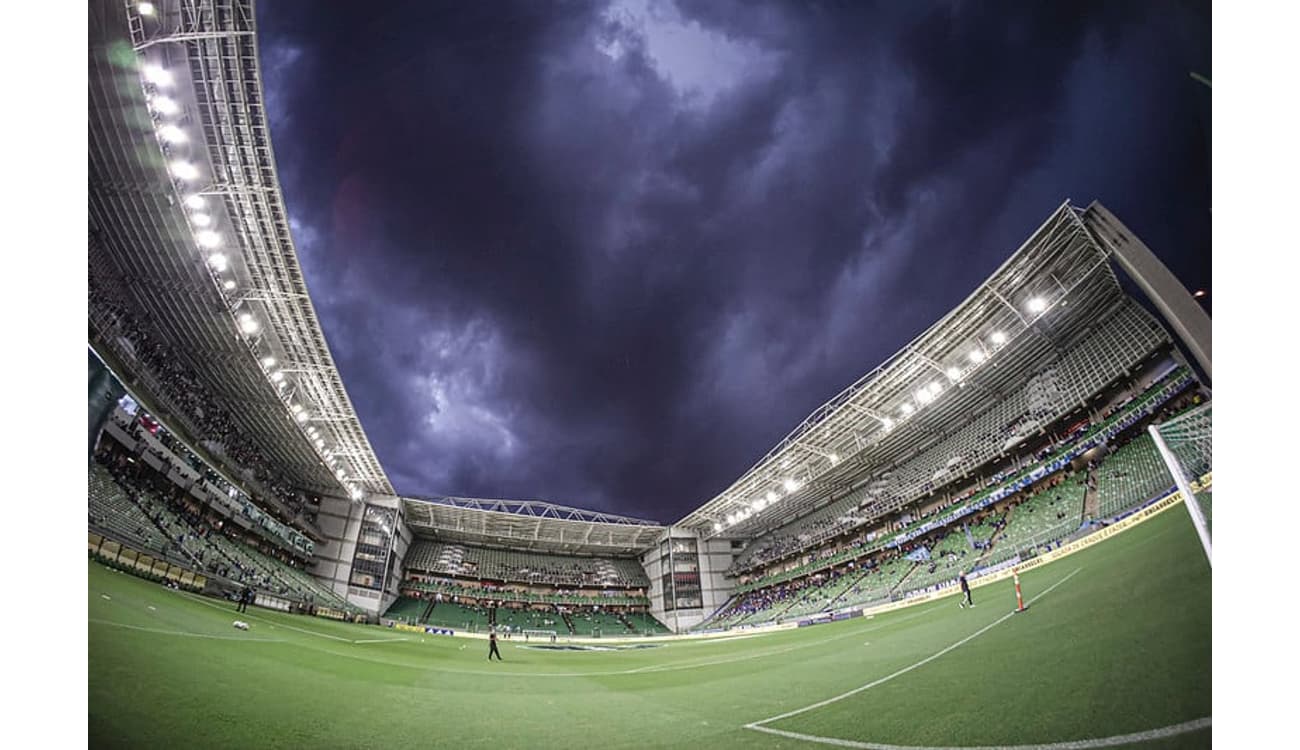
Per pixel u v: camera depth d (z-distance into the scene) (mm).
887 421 42219
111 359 24562
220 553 29469
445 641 31828
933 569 36406
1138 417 29156
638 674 14039
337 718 6336
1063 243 27422
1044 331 33938
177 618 12508
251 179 22828
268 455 44219
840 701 7004
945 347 34969
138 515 23062
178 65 19422
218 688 6734
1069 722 4645
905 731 5191
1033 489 34844
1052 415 34812
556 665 17594
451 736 5988
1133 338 31500
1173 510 18531
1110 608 9039
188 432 31094
